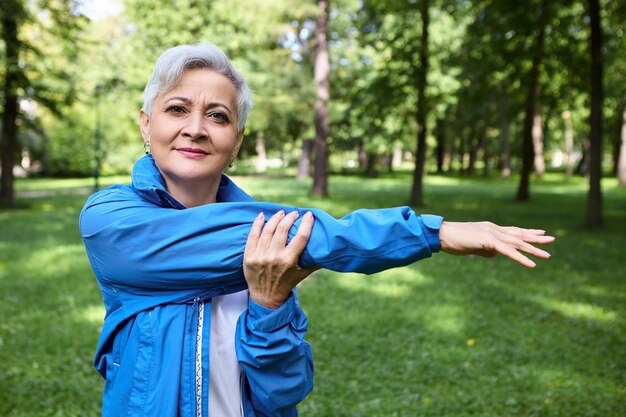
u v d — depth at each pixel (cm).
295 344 121
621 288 777
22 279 779
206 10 2014
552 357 512
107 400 128
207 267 118
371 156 4228
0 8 1588
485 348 538
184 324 122
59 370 476
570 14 1677
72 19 1758
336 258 113
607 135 3978
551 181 3781
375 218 113
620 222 1459
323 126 2173
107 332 127
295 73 2159
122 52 2277
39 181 3462
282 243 115
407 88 2041
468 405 419
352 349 529
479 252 110
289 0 1895
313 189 2203
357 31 3503
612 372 479
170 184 137
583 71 1711
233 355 124
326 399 427
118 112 2902
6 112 1762
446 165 6681
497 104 3603
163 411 117
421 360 504
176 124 130
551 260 960
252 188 2730
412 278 826
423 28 1836
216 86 132
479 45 1786
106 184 3094
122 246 119
